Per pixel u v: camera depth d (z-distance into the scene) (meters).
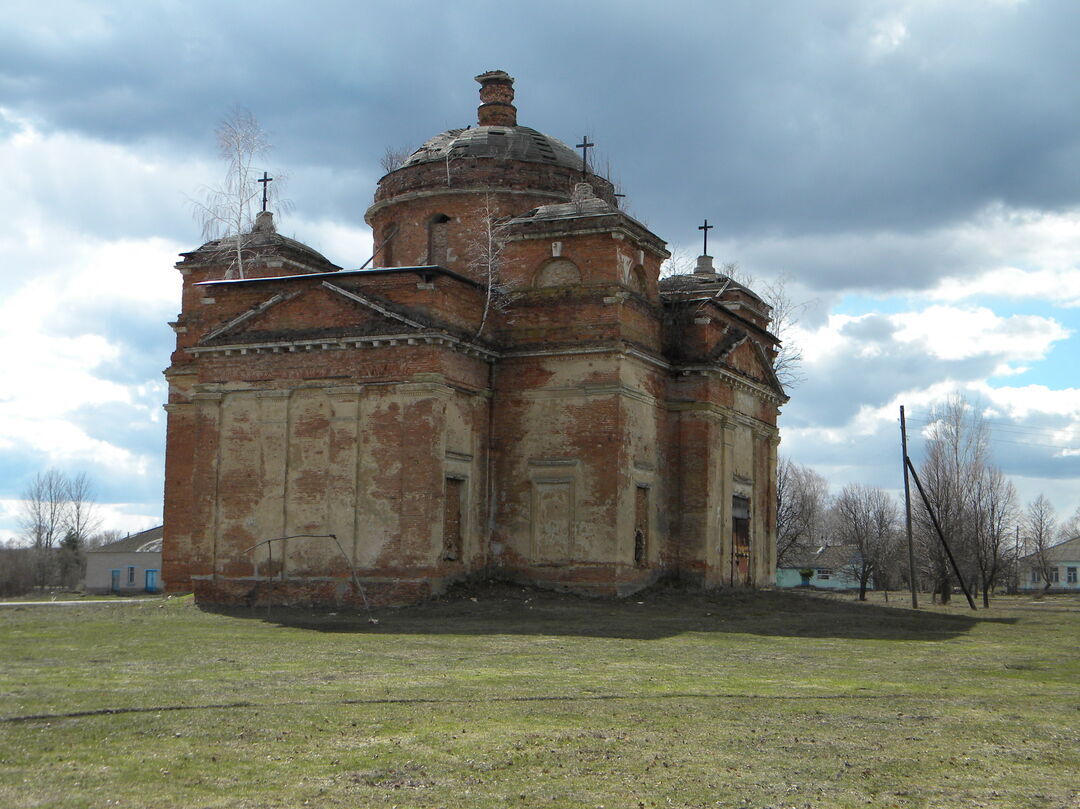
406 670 19.48
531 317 36.41
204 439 35.81
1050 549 109.38
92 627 27.52
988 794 11.59
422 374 33.22
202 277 42.50
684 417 39.06
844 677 19.88
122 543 78.81
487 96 43.56
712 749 13.27
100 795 10.77
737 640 25.88
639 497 37.00
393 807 10.65
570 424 35.59
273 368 35.12
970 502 61.91
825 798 11.31
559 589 35.25
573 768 12.23
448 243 40.03
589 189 37.50
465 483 35.09
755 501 43.50
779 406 46.22
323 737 13.45
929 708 16.48
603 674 19.44
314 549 34.06
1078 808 11.16
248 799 10.80
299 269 42.41
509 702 16.08
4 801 10.46
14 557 85.81
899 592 69.81
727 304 44.84
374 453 33.62
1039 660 23.11
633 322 36.41
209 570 35.34
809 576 90.56
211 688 16.88
